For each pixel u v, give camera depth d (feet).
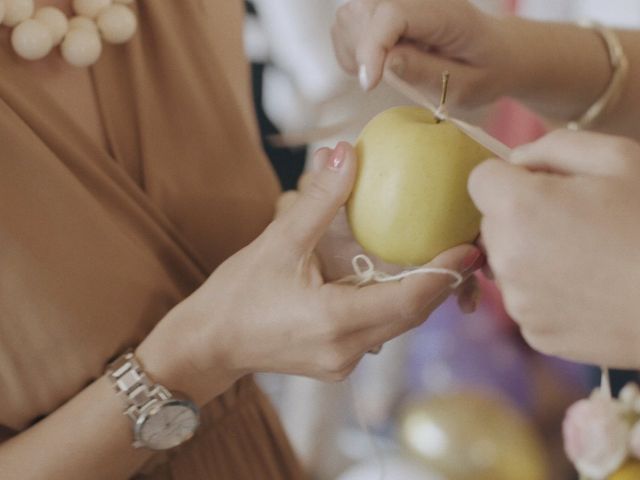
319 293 1.77
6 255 1.83
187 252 2.14
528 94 2.47
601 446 2.30
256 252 1.80
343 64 2.26
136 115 2.09
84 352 1.94
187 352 1.88
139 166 2.11
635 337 1.56
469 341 4.20
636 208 1.54
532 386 4.06
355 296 1.75
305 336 1.79
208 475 2.21
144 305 2.00
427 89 2.25
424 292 1.74
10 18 1.88
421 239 1.75
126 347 1.98
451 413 3.58
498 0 3.81
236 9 2.37
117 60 2.08
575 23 2.56
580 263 1.54
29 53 1.90
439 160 1.72
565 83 2.48
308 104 3.57
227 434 2.26
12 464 1.92
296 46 3.55
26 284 1.85
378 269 1.93
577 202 1.54
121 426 1.92
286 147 3.59
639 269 1.52
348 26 2.17
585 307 1.57
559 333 1.62
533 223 1.56
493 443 3.49
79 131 1.97
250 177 2.27
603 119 2.60
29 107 1.90
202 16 2.22
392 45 2.08
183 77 2.15
